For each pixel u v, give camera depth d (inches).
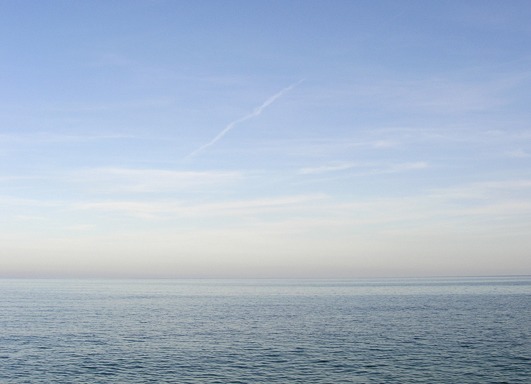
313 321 3442.4
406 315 3767.2
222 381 1720.0
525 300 5374.0
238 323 3353.8
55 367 1931.6
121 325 3248.0
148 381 1722.4
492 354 2123.5
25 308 4566.9
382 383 1679.4
